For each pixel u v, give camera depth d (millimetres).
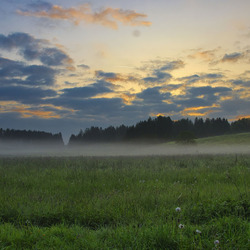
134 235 3920
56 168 13406
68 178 9945
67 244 3842
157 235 3887
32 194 6895
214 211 5172
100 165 14953
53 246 3678
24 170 12539
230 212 5137
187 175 10133
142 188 7527
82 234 4070
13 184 8555
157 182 8641
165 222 4602
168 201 6047
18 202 5906
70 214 5207
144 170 11500
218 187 7574
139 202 5914
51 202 5914
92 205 5609
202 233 4082
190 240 3797
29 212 5219
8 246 3695
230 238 3773
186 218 4957
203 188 7586
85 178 9516
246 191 6387
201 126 167250
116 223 4766
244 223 4395
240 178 9289
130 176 10047
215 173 10555
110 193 6770
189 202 5863
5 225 4562
